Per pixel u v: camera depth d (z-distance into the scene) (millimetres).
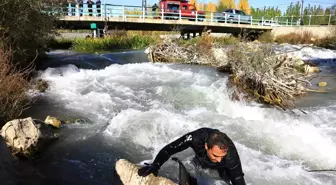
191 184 3756
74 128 5973
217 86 8719
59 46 18031
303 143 5359
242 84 8500
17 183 4094
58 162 4727
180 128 5910
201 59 13227
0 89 5949
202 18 23297
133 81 9719
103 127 6066
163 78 10086
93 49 17391
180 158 4742
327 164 4730
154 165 3498
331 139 5516
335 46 21125
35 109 6887
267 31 27578
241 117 6633
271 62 8547
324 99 8211
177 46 13922
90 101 7699
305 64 12625
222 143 2904
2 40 8422
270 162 4727
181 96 8086
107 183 4211
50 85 8961
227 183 3631
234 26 24812
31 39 10594
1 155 4457
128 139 5562
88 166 4648
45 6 11461
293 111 7133
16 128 4809
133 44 18844
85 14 19984
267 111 7008
